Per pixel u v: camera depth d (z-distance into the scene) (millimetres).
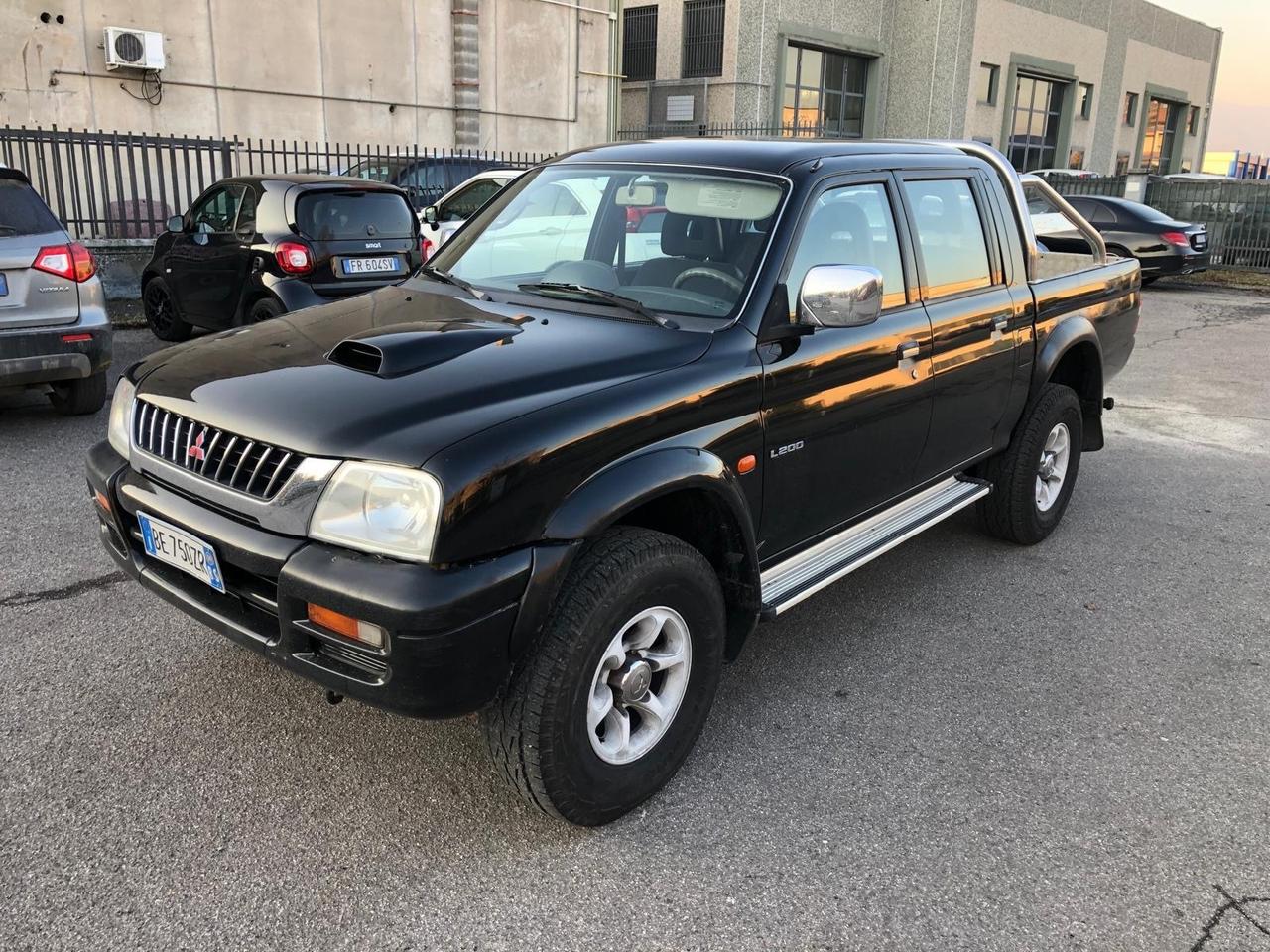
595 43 20156
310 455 2316
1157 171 42219
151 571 2795
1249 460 6672
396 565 2217
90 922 2285
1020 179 4891
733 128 24125
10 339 5680
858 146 3697
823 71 26578
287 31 15547
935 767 3045
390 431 2291
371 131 16906
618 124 21266
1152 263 16000
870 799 2869
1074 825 2779
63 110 13594
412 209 8445
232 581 2510
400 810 2746
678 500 2906
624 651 2641
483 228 3838
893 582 4508
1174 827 2783
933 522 3908
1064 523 5363
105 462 2947
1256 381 9344
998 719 3342
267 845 2582
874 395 3439
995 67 29438
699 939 2312
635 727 2822
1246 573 4691
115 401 3035
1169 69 39594
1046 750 3160
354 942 2264
